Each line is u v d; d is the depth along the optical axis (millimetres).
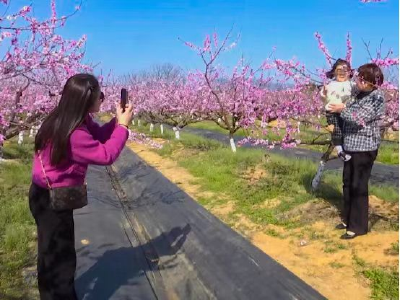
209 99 13828
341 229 5375
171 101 18359
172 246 5301
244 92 10891
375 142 4758
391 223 5289
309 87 6582
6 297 3770
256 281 3910
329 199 6504
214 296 3973
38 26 5469
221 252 4656
